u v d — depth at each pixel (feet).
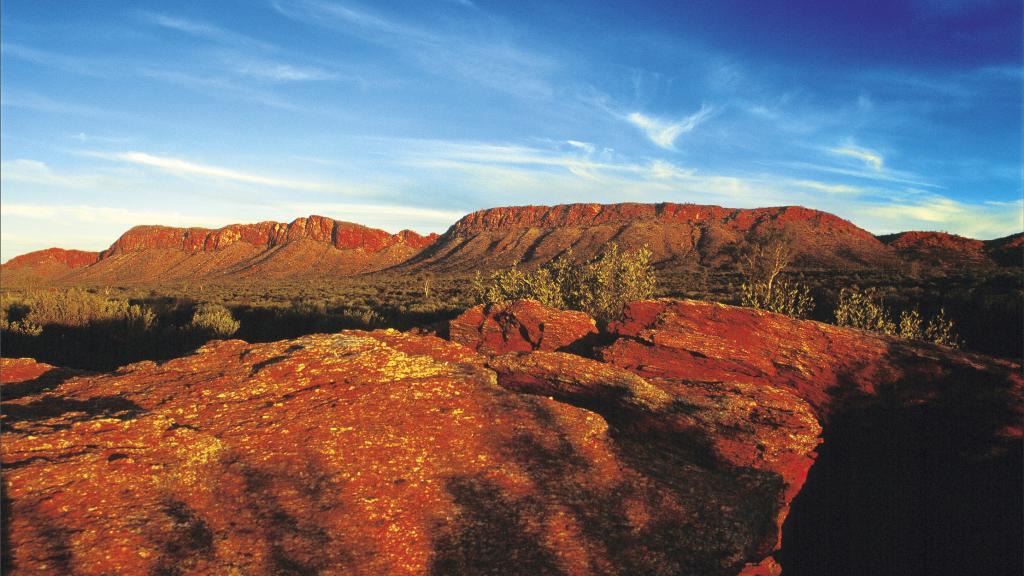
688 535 15.96
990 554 20.61
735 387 25.32
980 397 24.58
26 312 86.22
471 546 14.74
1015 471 22.72
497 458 19.29
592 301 48.08
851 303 45.47
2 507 13.60
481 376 25.35
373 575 13.25
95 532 13.30
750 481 19.21
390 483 17.06
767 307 49.03
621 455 20.39
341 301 142.82
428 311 105.40
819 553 22.11
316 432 19.17
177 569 12.55
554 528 15.70
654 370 28.30
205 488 15.88
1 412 18.37
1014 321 62.44
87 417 17.60
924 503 23.12
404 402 21.94
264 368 22.39
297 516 15.10
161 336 71.51
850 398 26.22
